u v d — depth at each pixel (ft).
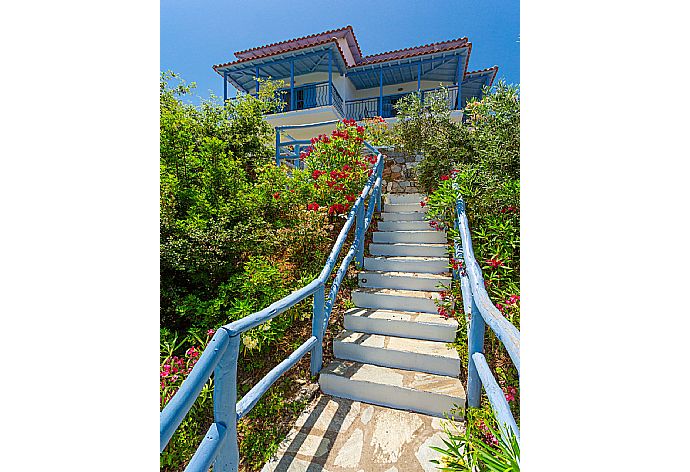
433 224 15.20
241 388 9.20
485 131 15.34
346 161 18.17
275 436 7.16
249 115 21.36
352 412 7.88
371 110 50.85
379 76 48.21
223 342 4.64
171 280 11.58
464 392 7.77
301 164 24.26
